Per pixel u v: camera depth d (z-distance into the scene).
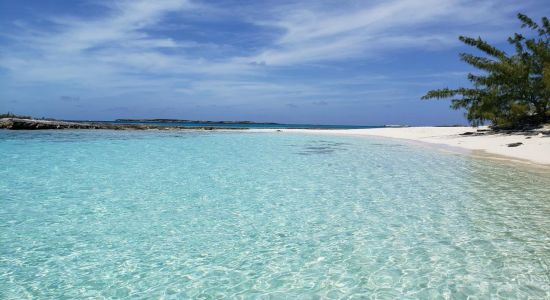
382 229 7.12
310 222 7.60
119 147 21.78
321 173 13.35
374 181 11.77
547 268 5.34
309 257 5.86
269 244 6.41
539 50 26.31
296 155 18.95
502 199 9.24
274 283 5.03
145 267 5.51
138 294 4.75
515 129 29.28
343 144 25.91
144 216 7.98
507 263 5.51
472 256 5.78
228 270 5.42
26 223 7.45
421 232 6.90
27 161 15.60
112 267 5.51
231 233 6.96
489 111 28.02
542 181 11.42
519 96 27.92
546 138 21.83
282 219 7.80
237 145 24.75
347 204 8.98
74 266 5.53
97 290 4.84
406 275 5.20
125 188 10.71
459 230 6.98
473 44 29.25
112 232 6.97
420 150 21.08
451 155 18.19
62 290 4.84
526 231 6.86
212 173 13.32
